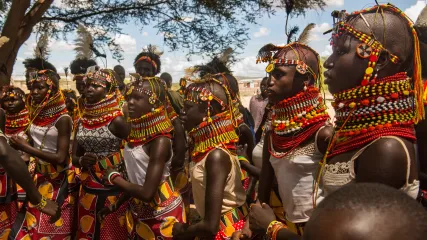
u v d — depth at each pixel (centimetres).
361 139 173
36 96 405
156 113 311
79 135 381
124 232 357
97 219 371
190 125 289
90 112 371
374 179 164
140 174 321
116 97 384
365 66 174
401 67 176
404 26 174
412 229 88
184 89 304
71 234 413
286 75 223
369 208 91
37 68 473
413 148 169
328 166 187
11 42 802
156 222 322
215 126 278
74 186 416
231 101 293
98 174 371
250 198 367
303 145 219
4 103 430
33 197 342
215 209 264
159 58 575
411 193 166
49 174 410
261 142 352
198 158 283
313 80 228
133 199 334
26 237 398
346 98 180
